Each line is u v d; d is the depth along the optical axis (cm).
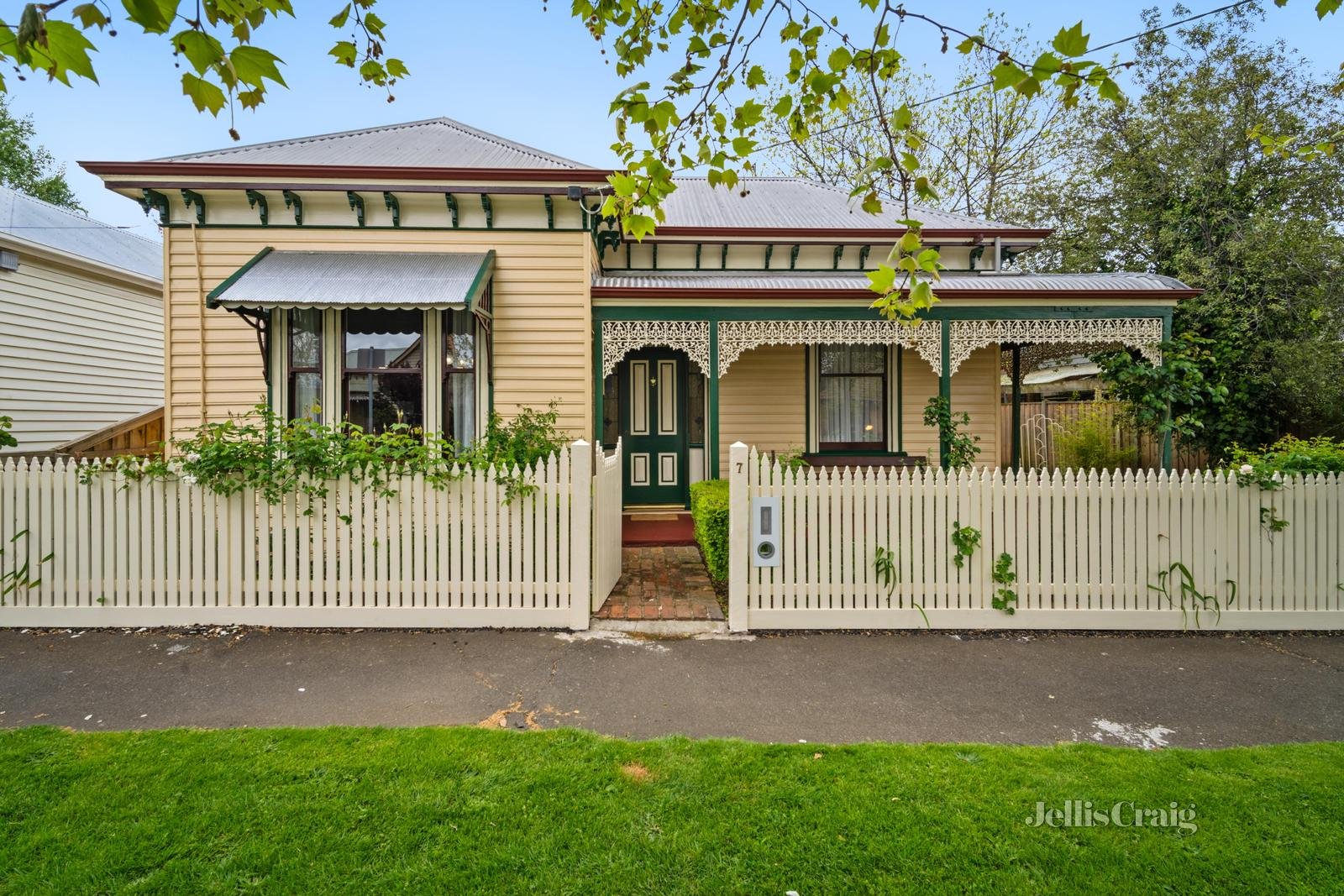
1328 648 462
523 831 247
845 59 302
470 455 645
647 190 329
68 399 1094
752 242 1002
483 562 498
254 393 784
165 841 238
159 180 748
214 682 396
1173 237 1249
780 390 969
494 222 805
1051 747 320
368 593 496
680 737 323
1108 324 792
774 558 501
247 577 495
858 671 421
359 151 887
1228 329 1097
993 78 247
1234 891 216
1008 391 1683
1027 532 505
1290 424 1099
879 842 241
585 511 495
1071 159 1680
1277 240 1072
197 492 493
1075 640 481
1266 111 1212
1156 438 1045
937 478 502
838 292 775
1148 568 503
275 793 270
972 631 500
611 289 782
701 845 239
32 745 309
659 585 622
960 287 783
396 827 248
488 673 413
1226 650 461
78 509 490
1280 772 291
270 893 214
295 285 693
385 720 346
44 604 488
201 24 176
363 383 790
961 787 278
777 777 286
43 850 232
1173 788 277
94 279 1148
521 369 805
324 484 494
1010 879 222
